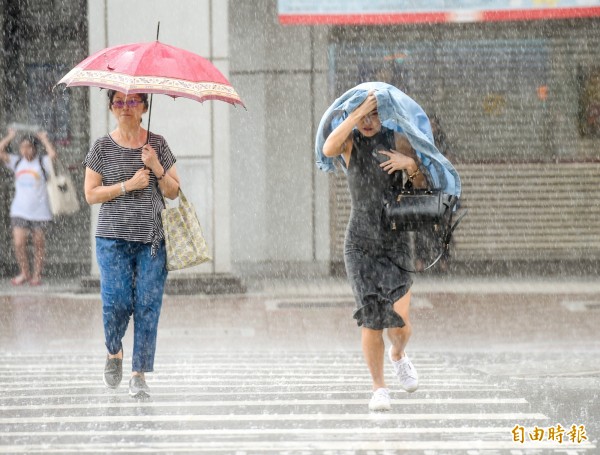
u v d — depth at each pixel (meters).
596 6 43.62
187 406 20.39
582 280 47.31
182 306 39.12
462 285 45.59
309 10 43.53
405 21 43.56
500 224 50.78
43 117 50.19
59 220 50.09
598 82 50.56
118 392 22.14
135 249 21.55
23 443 17.03
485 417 19.38
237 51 50.38
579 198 50.81
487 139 50.81
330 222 50.69
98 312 37.66
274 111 50.62
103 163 21.50
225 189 42.59
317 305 39.50
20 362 27.17
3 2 49.62
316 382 23.56
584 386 23.31
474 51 50.56
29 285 45.84
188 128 42.38
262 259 50.91
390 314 19.59
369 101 19.11
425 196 19.42
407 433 17.86
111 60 21.36
